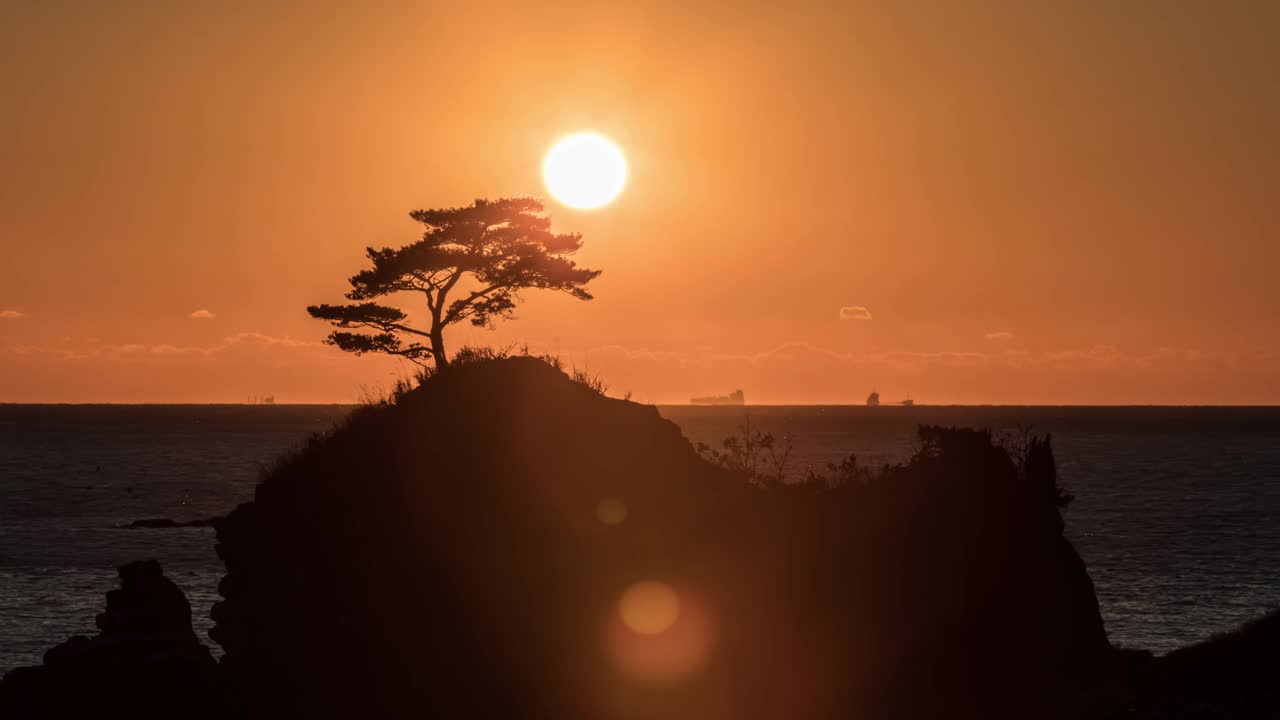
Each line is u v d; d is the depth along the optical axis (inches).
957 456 2239.2
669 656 1913.1
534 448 2332.7
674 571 2087.8
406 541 2182.6
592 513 2217.0
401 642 2006.6
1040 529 2164.1
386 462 2335.1
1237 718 1598.2
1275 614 1961.1
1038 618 2066.9
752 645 1961.1
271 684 2046.0
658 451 2417.6
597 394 2549.2
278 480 2406.5
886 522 2154.3
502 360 2568.9
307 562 2206.0
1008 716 1817.2
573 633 1966.0
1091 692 1883.6
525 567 2098.9
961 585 2075.5
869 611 2030.0
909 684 1939.0
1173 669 1899.6
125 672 2121.1
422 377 2596.0
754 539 2154.3
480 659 1936.5
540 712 1834.4
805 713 1834.4
